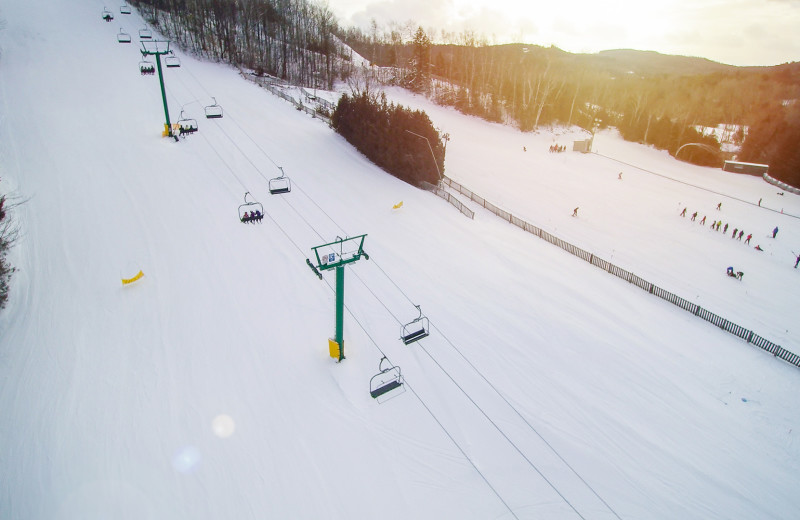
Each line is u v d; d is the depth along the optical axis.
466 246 26.38
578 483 13.63
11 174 24.00
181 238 21.92
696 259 31.38
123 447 12.88
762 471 14.78
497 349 18.44
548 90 73.88
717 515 13.28
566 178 47.22
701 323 22.61
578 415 15.96
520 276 24.11
